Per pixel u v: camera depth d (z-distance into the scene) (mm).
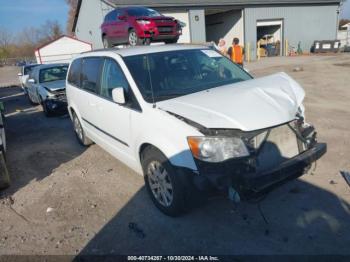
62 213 3908
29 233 3553
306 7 25297
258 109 3107
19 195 4500
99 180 4734
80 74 5523
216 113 3027
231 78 4270
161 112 3312
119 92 3639
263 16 24125
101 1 20688
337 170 4285
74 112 6156
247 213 3523
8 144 7152
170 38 10688
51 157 5977
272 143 3082
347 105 7793
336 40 25062
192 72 4160
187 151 2998
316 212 3424
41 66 11359
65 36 31125
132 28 10281
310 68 15719
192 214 3586
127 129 3889
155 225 3473
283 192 3846
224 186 2852
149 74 3893
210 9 21781
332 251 2865
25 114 10789
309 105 8039
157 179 3588
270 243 3033
